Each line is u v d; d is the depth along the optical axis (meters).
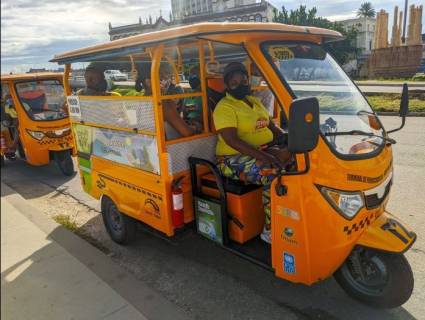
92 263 3.73
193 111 3.52
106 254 4.06
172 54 4.26
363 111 2.97
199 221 3.26
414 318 2.72
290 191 2.51
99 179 4.13
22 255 3.94
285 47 2.86
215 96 3.43
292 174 2.47
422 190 4.80
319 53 3.12
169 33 2.64
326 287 3.17
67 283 3.38
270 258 2.89
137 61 4.77
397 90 11.00
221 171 3.21
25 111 6.94
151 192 3.31
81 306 3.05
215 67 3.97
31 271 3.61
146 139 3.18
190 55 4.45
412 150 6.14
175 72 4.46
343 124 2.74
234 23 2.57
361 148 2.62
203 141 3.33
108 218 4.27
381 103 9.44
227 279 3.42
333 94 2.89
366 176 2.51
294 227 2.54
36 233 4.49
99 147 3.97
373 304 2.78
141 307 3.00
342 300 2.99
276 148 3.18
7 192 6.30
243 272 3.51
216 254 3.88
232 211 3.01
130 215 3.75
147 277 3.57
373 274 2.78
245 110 3.12
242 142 3.00
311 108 2.14
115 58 4.48
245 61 3.92
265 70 2.68
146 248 4.13
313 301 3.01
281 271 2.72
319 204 2.45
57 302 3.12
